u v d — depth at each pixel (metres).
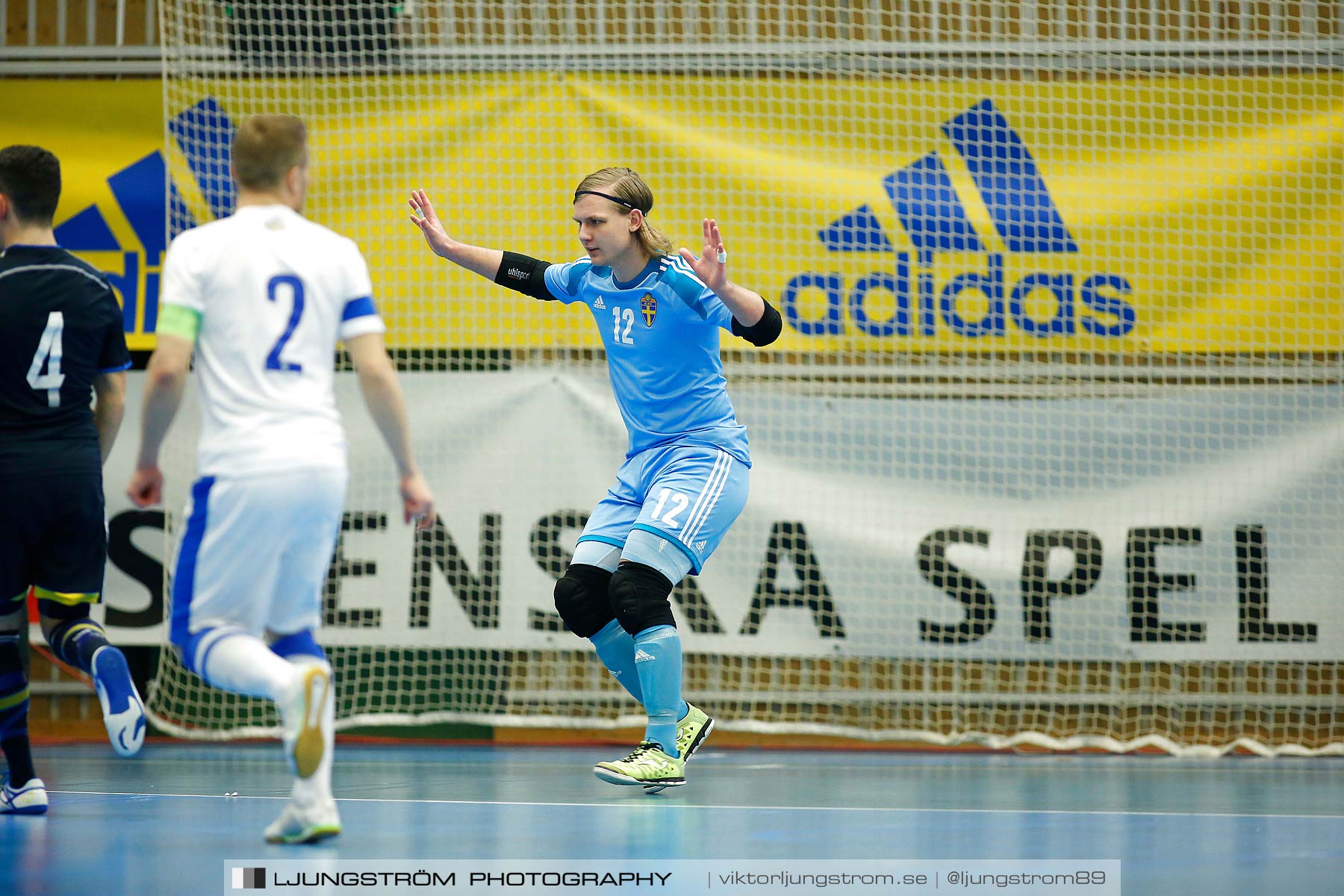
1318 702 22.31
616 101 23.14
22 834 11.30
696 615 22.50
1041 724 22.58
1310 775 18.20
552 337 22.84
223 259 9.98
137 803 13.71
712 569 22.56
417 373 22.89
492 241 23.05
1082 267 22.95
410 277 22.97
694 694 22.64
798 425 22.80
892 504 22.66
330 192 23.12
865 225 23.05
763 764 19.31
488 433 22.75
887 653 22.42
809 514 22.61
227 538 9.70
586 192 14.70
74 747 21.06
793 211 23.05
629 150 23.12
